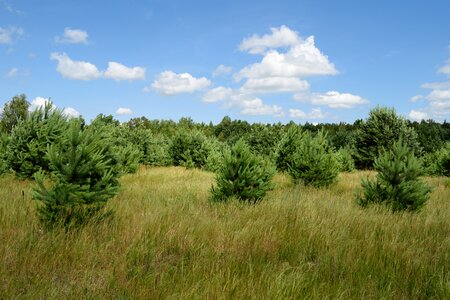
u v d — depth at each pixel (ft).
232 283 12.66
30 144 33.96
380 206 27.02
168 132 193.36
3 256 14.06
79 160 17.76
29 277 12.91
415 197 27.48
